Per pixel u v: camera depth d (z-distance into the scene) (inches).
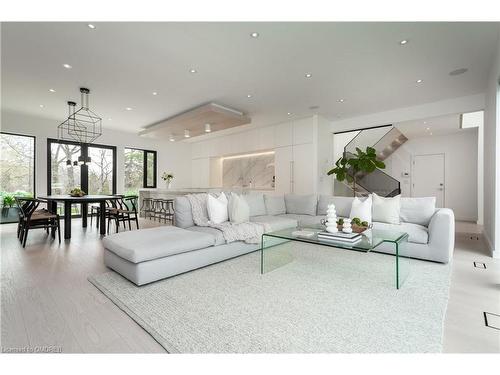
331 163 260.2
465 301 79.7
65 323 66.8
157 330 63.2
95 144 286.5
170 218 267.9
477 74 148.5
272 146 274.5
